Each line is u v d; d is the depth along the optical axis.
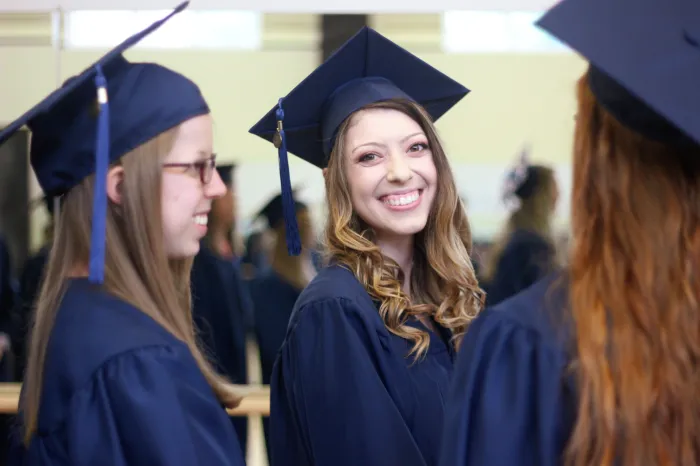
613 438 0.94
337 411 1.62
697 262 0.93
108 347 1.22
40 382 1.26
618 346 0.95
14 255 2.64
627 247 0.96
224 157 2.82
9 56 2.56
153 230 1.29
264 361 2.94
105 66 1.34
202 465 1.20
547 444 0.99
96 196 1.20
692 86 0.92
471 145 2.76
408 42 2.71
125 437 1.18
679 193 0.94
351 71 1.92
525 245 2.70
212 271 2.90
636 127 0.95
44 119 1.35
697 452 0.93
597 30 0.99
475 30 2.71
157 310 1.30
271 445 1.84
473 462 1.03
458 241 1.92
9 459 1.38
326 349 1.66
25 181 2.63
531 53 2.72
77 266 1.34
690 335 0.93
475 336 1.11
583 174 1.01
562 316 1.03
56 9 2.55
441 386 1.73
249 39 2.72
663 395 0.93
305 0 2.64
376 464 1.57
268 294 2.92
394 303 1.77
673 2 0.98
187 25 2.70
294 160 2.89
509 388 1.04
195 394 1.24
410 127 1.79
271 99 2.77
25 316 2.64
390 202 1.78
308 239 2.92
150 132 1.30
